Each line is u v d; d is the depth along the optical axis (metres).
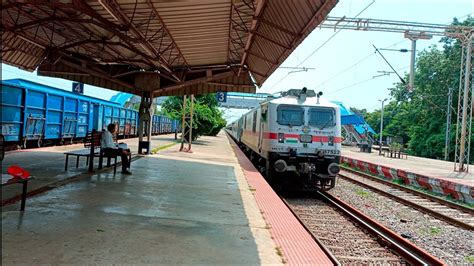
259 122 14.98
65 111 18.67
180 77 16.09
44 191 7.37
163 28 9.73
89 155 10.14
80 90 20.88
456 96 40.59
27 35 11.59
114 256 4.23
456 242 7.62
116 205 6.69
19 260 3.90
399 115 58.81
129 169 11.61
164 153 18.62
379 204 11.36
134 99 47.56
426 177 15.57
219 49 13.09
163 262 4.18
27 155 13.22
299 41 9.41
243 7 9.09
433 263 5.87
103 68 15.98
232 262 4.38
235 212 7.04
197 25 9.91
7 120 13.77
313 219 8.83
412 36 21.50
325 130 12.23
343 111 30.78
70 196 7.10
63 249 4.31
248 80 17.33
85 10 7.40
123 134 28.42
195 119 28.31
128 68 16.30
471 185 13.95
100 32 10.77
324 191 12.68
